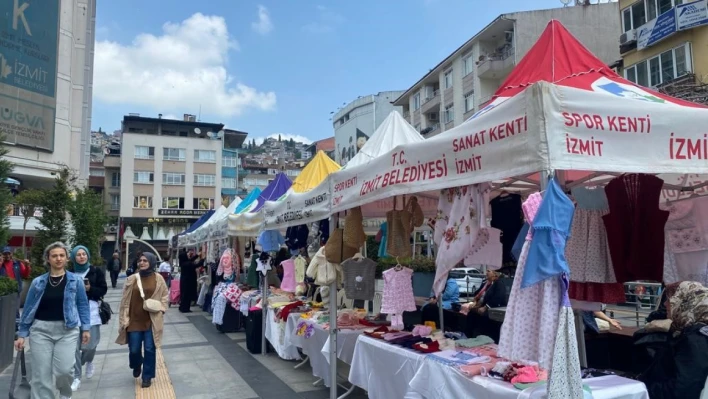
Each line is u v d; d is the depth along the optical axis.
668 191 4.32
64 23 25.67
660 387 3.02
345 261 5.68
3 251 11.31
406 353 4.07
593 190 3.88
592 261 3.79
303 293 9.26
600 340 5.12
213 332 11.12
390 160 4.10
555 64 3.88
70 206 17.25
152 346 6.56
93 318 6.46
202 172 50.81
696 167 2.92
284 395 6.08
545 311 2.59
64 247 4.98
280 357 8.13
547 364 2.54
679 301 3.20
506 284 6.98
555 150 2.58
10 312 7.73
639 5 20.89
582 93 2.72
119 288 25.52
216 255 15.14
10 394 4.96
